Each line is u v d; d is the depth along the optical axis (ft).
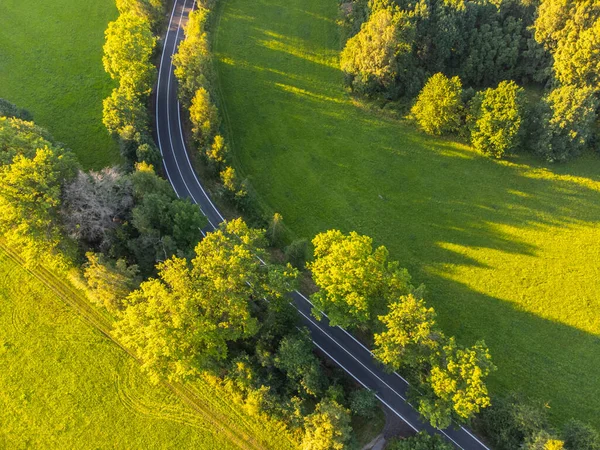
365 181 287.28
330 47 356.59
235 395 195.00
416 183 286.05
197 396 201.87
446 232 265.75
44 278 234.58
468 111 291.38
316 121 317.01
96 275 193.57
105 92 328.08
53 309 226.17
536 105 282.56
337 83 336.29
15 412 202.08
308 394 188.55
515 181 283.79
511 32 310.24
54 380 209.05
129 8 347.56
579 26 271.69
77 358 213.87
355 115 319.27
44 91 331.16
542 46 300.61
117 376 209.05
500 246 258.78
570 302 237.86
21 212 194.08
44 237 200.44
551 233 261.85
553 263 250.78
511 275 247.50
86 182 214.28
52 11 389.19
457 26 306.55
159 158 277.64
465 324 231.91
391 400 202.59
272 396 182.50
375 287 190.08
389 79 311.06
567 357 221.46
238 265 182.39
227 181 257.96
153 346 173.17
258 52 356.59
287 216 270.87
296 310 213.25
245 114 320.91
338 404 178.50
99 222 210.18
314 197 280.10
